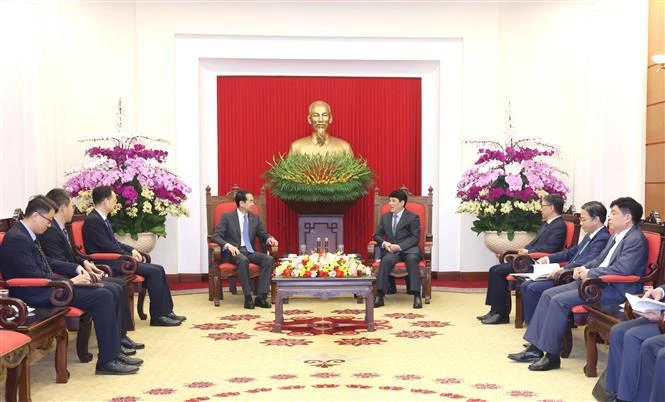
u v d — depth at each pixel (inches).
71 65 421.7
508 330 307.1
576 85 424.2
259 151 467.5
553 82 435.8
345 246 473.7
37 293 229.5
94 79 433.1
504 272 320.2
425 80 469.4
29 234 234.4
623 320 208.8
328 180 420.2
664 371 172.7
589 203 273.9
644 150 375.9
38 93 382.0
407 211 374.0
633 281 237.1
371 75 469.1
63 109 415.8
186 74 453.4
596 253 266.1
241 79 465.7
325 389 217.6
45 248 259.4
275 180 428.8
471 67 454.3
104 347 236.2
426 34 455.8
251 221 378.6
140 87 442.9
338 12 454.9
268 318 335.3
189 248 454.9
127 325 275.1
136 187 389.4
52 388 220.4
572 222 320.5
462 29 454.6
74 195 380.8
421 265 372.2
